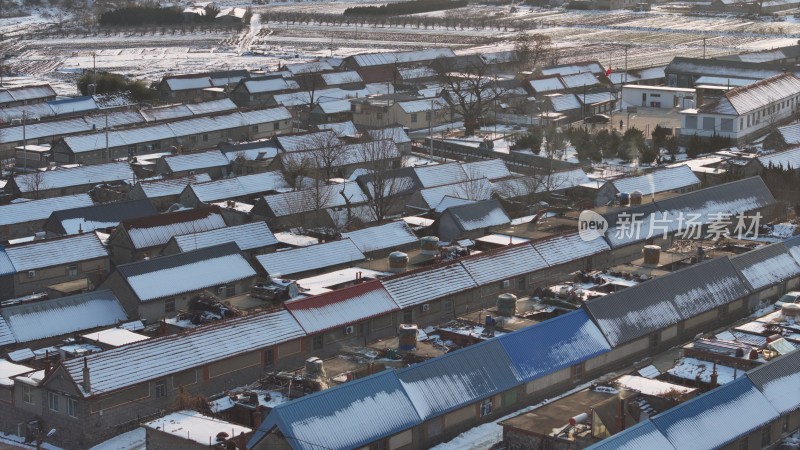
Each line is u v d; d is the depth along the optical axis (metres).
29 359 93.56
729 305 105.56
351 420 74.75
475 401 81.56
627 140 173.38
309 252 116.69
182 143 188.62
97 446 81.25
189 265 109.44
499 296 99.38
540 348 88.56
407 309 101.00
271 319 93.75
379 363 88.62
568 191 147.88
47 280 117.38
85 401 80.88
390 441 76.56
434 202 139.62
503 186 144.62
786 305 96.88
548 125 195.62
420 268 105.94
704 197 130.88
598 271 113.31
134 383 83.25
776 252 113.06
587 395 80.44
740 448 75.81
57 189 154.12
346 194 140.12
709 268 105.94
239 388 87.62
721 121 180.88
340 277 110.69
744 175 149.62
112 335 96.25
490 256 110.56
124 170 161.38
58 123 190.62
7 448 82.31
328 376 85.69
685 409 74.19
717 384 82.31
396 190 143.88
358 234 122.06
